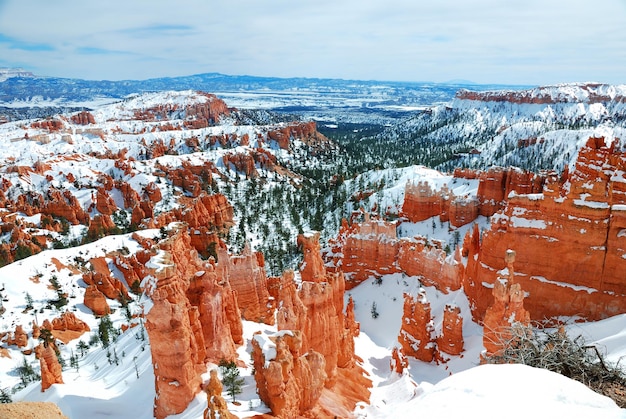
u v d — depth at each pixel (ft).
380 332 217.97
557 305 168.14
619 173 161.17
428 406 61.82
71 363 223.10
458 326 168.55
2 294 302.04
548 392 58.29
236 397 105.29
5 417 62.39
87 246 377.91
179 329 99.86
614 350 122.31
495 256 181.98
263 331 157.58
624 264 155.63
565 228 165.99
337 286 157.99
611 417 50.37
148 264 101.96
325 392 128.26
